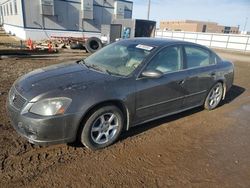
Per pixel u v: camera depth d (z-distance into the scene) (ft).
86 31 91.45
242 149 12.33
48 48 50.70
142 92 12.05
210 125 15.11
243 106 19.39
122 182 9.22
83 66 13.29
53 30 83.15
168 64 13.62
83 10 87.04
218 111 17.78
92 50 50.06
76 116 9.99
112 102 11.19
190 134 13.65
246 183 9.68
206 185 9.42
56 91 9.97
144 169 10.12
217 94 17.75
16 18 86.99
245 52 86.02
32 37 79.41
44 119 9.50
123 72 12.23
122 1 97.91
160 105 13.30
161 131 13.71
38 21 79.41
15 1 83.87
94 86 10.68
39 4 77.97
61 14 83.35
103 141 11.38
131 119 12.15
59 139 10.05
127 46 14.21
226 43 95.50
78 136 10.86
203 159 11.18
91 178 9.31
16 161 9.97
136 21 59.00
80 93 10.18
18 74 24.99
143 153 11.31
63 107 9.76
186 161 10.93
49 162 10.09
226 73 17.71
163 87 13.00
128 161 10.60
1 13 127.65
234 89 25.05
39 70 12.85
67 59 38.73
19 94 10.38
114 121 11.59
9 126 12.79
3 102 16.15
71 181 9.06
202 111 17.49
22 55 40.01
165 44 13.78
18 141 11.44
